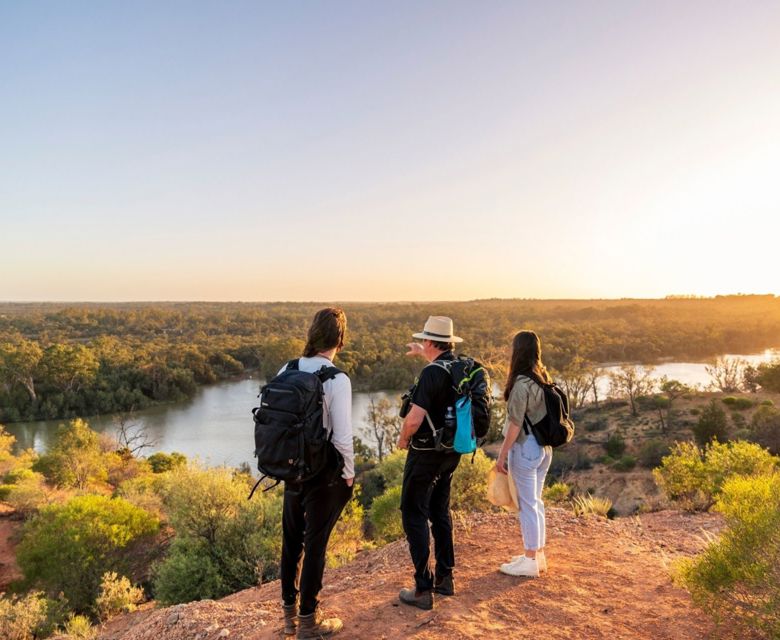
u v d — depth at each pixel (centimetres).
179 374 8875
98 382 7931
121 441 5828
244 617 396
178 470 1508
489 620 338
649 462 4078
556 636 317
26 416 7238
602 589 391
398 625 332
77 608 1554
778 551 311
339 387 293
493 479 410
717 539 395
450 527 379
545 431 389
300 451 274
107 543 1700
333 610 363
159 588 1270
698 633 320
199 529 1354
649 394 6738
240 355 12175
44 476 3666
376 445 5897
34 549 1664
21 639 1205
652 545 516
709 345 13700
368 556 571
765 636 306
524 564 411
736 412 5125
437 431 326
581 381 7131
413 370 9631
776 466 827
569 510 665
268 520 1371
